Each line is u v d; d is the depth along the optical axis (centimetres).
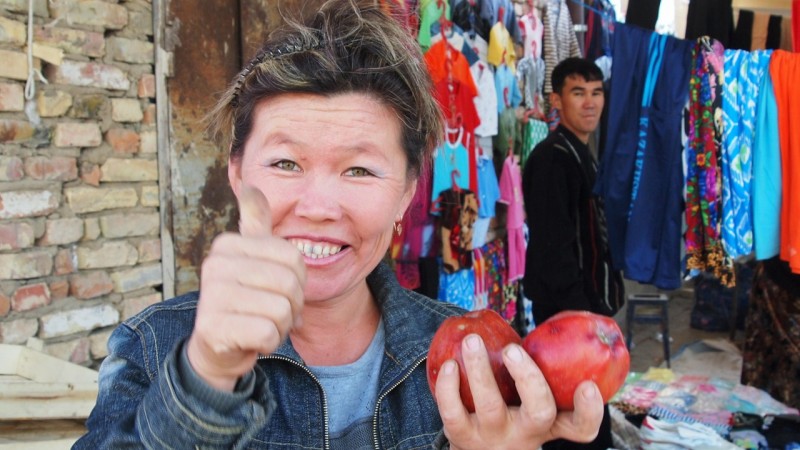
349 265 112
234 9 288
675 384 434
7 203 230
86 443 88
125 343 112
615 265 332
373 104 108
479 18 393
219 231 293
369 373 123
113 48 257
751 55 315
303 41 106
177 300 122
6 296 232
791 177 310
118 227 262
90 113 252
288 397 114
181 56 274
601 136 500
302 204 106
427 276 349
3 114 229
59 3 240
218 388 75
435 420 119
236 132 115
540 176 305
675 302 779
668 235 324
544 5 475
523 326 477
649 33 322
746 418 378
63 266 247
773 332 398
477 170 380
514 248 441
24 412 182
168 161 275
